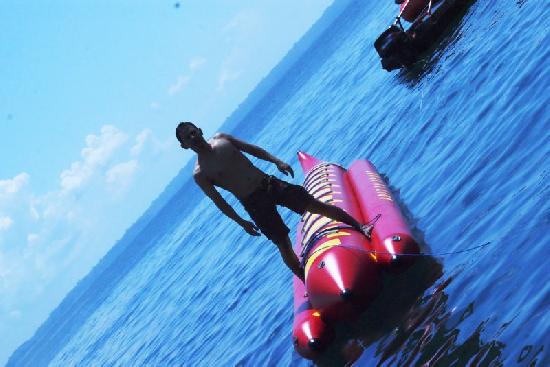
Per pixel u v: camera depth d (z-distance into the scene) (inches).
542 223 214.8
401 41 660.1
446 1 655.8
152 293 1088.2
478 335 182.9
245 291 492.7
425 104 518.6
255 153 249.6
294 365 267.7
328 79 1710.1
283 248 261.3
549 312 169.3
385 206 282.2
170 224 3208.7
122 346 797.2
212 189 247.9
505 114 351.9
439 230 278.4
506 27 516.7
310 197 252.1
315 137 922.1
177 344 516.7
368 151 544.7
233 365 331.3
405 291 242.1
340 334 246.1
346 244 249.1
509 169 284.5
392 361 204.7
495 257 218.5
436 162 374.6
